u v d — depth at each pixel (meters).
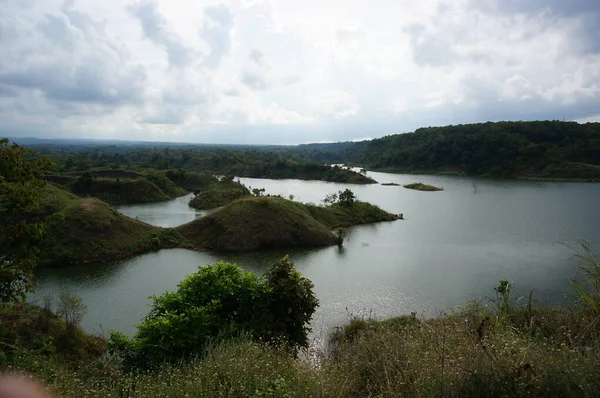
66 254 33.12
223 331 8.93
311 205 54.41
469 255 36.34
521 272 30.23
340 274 29.89
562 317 6.17
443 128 185.00
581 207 67.19
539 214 60.47
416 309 22.45
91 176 79.44
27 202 9.50
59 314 16.03
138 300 24.11
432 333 5.84
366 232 48.62
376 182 118.62
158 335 8.76
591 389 3.70
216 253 38.16
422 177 134.50
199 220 43.91
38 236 9.76
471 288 26.38
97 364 8.59
